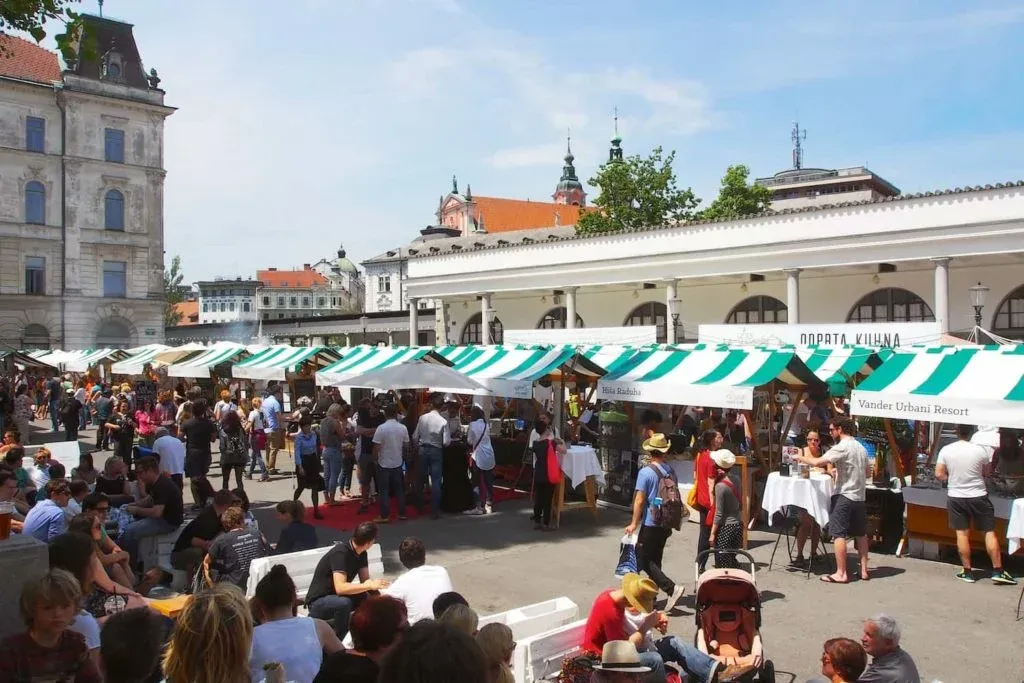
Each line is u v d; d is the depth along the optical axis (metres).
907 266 27.23
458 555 10.80
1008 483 10.06
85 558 5.41
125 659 3.62
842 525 9.45
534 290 36.91
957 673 6.73
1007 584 9.29
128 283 52.09
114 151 51.72
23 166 48.53
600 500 14.55
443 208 95.88
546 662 5.79
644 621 5.97
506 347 18.11
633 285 34.16
